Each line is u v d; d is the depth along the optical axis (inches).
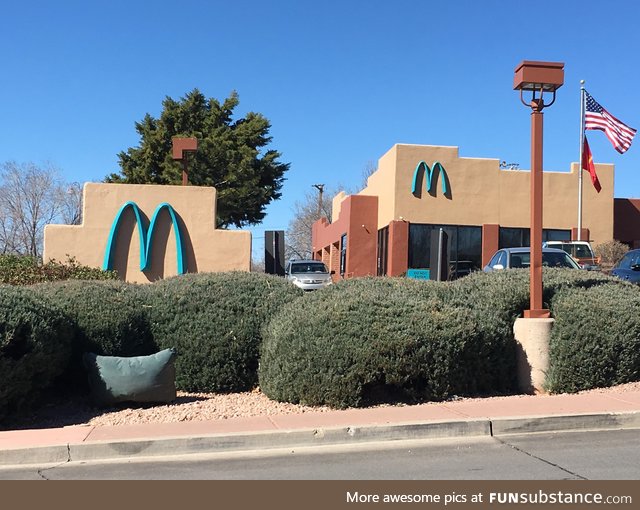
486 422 281.9
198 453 258.8
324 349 319.9
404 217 1045.8
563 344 353.1
